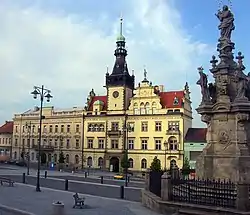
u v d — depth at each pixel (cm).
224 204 1770
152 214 1977
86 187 4009
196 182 1969
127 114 8362
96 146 8750
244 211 1653
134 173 7731
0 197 2845
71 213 2091
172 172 2403
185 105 7962
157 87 8469
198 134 7775
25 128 10269
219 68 2420
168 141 7812
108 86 8712
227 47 2456
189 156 7594
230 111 2309
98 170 8425
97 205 2428
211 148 2366
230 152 2281
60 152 9275
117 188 3959
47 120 9694
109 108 8669
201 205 1809
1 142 11250
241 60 2409
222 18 2502
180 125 7750
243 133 2275
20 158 10294
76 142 9062
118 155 8350
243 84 2302
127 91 8669
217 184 1867
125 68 8738
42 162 9525
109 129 8600
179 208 1869
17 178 5175
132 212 2092
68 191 3459
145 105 8219
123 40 8988
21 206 2350
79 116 9075
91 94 9400
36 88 4234
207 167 2330
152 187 2391
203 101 2431
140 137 8125
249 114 2281
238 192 1697
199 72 2478
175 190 2011
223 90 2370
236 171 2205
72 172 7288
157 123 8012
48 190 3494
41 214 2044
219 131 2355
